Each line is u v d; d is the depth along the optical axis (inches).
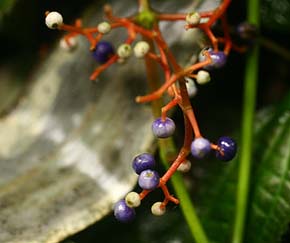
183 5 12.0
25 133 12.8
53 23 9.9
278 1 12.1
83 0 13.2
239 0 12.6
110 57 10.8
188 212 10.5
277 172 11.3
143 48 9.7
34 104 13.1
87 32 10.5
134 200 8.9
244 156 11.2
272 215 11.1
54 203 11.0
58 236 10.5
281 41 12.6
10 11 12.8
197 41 11.3
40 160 12.1
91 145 11.9
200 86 13.3
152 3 12.2
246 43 11.5
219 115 13.2
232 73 13.3
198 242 10.4
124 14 12.7
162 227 12.4
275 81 13.4
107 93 12.3
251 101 11.5
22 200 11.2
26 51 13.5
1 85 13.4
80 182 11.4
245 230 11.1
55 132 12.6
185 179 12.5
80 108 12.6
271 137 11.7
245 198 11.1
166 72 10.0
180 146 12.7
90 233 12.4
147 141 11.3
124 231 12.5
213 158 12.5
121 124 11.8
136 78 12.1
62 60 13.1
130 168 11.2
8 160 12.3
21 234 10.5
